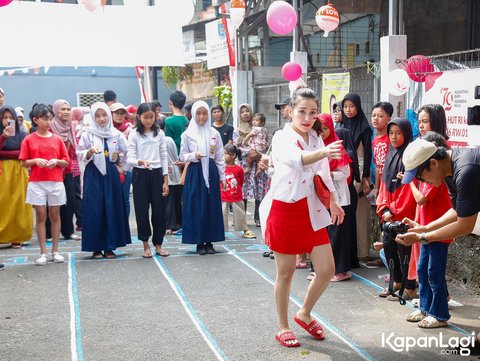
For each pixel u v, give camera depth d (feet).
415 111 21.11
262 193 28.81
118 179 23.00
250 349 13.84
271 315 16.20
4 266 21.77
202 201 23.04
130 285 19.19
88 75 52.60
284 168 13.46
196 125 23.13
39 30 29.63
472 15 30.86
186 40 45.09
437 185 13.04
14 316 16.22
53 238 22.48
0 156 24.57
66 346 14.11
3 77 50.01
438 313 15.02
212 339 14.48
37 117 21.94
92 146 22.34
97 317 16.12
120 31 31.07
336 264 19.38
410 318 15.58
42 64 29.63
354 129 20.72
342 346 13.97
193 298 17.75
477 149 12.44
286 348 13.88
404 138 17.20
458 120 18.71
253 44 43.32
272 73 37.22
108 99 30.81
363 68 25.46
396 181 17.17
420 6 31.14
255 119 29.25
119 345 14.14
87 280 19.80
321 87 28.66
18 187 24.86
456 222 12.41
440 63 21.50
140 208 22.75
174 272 20.77
